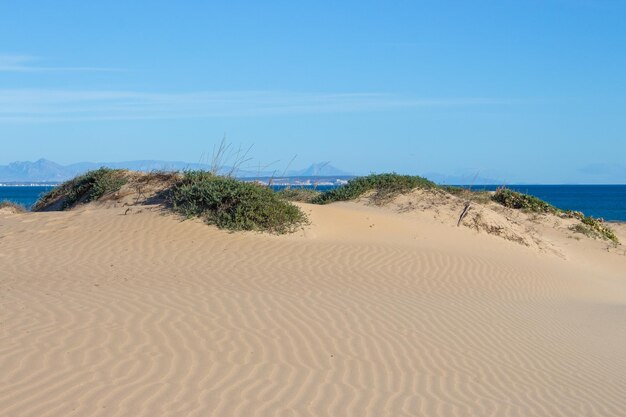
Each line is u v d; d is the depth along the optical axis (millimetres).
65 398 6652
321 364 8445
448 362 9141
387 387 7883
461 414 7277
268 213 18484
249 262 15148
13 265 14336
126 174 26312
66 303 10492
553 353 10242
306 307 11250
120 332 8953
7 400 6496
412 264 16312
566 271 19594
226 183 19188
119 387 7043
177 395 6973
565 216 29594
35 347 8086
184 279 13094
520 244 22297
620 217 61594
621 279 20891
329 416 6836
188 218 18391
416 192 25422
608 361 10164
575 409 7879
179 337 8953
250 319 10164
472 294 14133
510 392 8227
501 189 30875
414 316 11414
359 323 10547
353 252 16875
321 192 28688
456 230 22016
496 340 10562
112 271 13766
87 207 24891
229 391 7219
